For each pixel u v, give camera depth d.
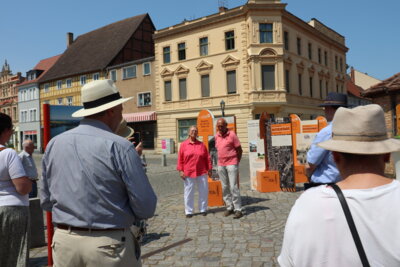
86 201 2.08
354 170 1.35
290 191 9.51
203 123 8.90
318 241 1.23
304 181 11.41
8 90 53.97
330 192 1.30
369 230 1.20
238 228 5.86
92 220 2.07
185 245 5.03
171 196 9.65
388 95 10.75
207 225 6.16
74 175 2.12
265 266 4.09
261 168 10.10
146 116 31.42
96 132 2.21
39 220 5.34
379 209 1.22
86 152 2.12
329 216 1.25
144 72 32.59
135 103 33.28
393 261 1.16
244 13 25.97
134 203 2.12
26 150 6.18
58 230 2.20
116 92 2.39
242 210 7.29
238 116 26.59
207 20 27.88
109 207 2.08
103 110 2.23
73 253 2.10
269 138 9.92
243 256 4.46
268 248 4.73
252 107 25.58
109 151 2.09
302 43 29.47
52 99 43.12
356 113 1.38
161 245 5.07
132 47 38.25
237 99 26.72
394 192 1.26
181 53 30.00
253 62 25.45
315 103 31.23
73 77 40.00
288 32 27.34
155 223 6.46
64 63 43.47
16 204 3.11
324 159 3.48
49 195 2.43
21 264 3.10
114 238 2.09
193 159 6.98
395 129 10.58
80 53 42.75
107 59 36.62
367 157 1.35
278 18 25.77
